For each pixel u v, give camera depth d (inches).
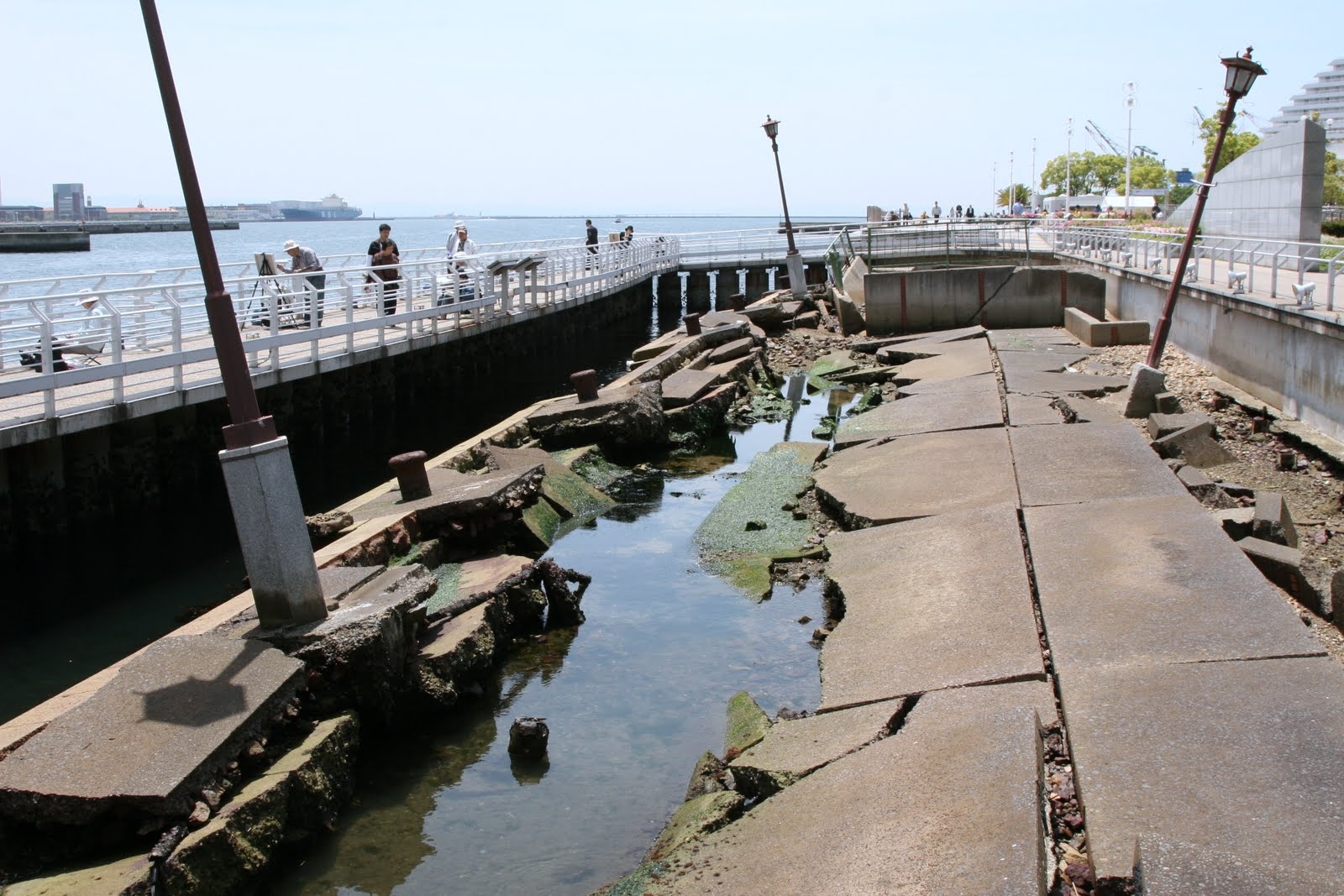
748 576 442.0
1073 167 4842.5
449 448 789.2
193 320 724.7
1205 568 338.3
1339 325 518.9
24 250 3048.7
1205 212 1225.4
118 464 584.1
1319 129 887.7
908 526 430.6
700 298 1833.2
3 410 525.0
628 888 237.8
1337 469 500.1
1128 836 209.8
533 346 1189.1
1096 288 1033.5
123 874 233.0
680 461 668.7
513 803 294.2
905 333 1070.4
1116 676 275.1
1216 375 709.3
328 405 784.3
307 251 908.0
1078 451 501.7
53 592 497.4
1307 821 207.9
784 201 1348.4
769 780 263.9
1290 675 267.0
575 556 486.6
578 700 350.9
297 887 261.9
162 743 259.6
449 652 347.3
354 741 303.1
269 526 313.3
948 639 314.2
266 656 297.3
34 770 248.2
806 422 769.6
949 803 223.6
